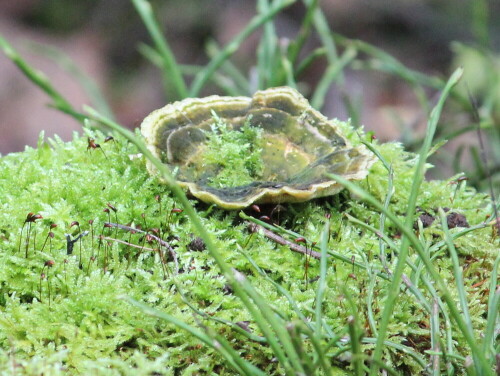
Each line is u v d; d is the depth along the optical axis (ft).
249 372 1.09
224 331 1.15
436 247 1.20
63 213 1.22
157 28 1.63
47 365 1.11
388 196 1.21
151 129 1.26
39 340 1.15
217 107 1.30
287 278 1.20
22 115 2.77
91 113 1.07
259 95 1.30
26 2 3.31
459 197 1.30
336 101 3.03
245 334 1.12
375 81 3.24
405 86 3.25
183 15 3.33
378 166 1.29
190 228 1.22
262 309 1.07
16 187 1.26
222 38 3.31
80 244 1.20
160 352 1.14
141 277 1.19
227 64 1.78
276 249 1.22
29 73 1.57
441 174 1.87
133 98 3.25
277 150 1.27
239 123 1.29
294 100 1.30
